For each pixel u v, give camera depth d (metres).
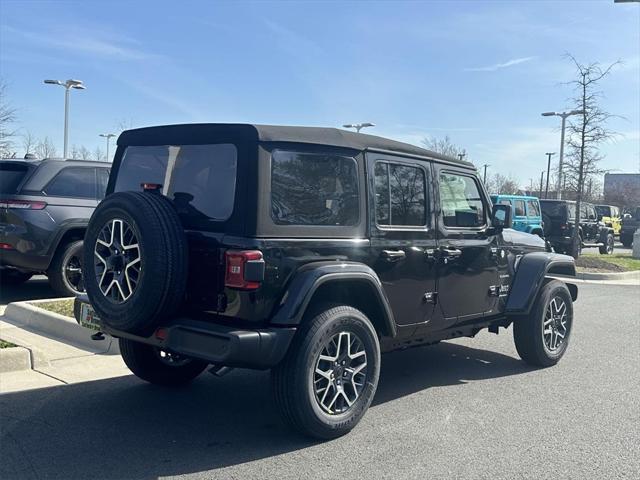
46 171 8.84
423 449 4.33
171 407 5.08
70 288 8.98
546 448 4.41
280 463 4.04
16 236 8.52
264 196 4.13
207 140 4.43
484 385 5.96
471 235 5.85
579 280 15.56
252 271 3.99
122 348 5.35
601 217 26.58
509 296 6.38
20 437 4.36
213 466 3.98
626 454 4.33
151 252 4.03
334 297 4.66
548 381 6.16
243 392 5.52
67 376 5.79
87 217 9.01
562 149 23.75
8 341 6.30
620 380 6.24
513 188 47.47
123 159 5.09
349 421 4.48
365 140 4.85
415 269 5.15
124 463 3.99
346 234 4.60
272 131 4.23
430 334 5.52
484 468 4.04
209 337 4.00
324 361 4.39
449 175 5.68
